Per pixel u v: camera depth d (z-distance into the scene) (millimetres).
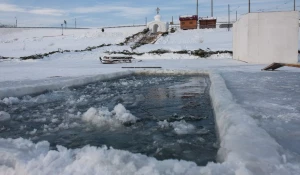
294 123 3914
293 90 6781
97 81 10945
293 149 2965
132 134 4555
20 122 5406
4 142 3324
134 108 6480
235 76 10047
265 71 11992
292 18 16375
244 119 3701
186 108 6371
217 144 3941
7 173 2648
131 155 2775
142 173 2371
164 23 40562
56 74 12344
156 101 7234
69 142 4266
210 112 5949
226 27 43344
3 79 10516
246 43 17875
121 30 51938
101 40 39594
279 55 16781
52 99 7477
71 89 9102
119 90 9031
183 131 4605
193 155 3574
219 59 22328
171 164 2566
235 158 2500
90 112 5586
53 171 2498
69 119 5535
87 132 4715
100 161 2592
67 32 58250
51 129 4918
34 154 2955
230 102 4891
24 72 13422
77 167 2529
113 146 4023
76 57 25828
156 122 5270
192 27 42844
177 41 32875
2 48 39906
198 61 20203
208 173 2273
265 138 2984
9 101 6934
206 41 31500
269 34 16828
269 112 4531
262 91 6645
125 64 18422
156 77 12578
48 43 41312
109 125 5059
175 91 8727
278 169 2309
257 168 2309
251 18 17203
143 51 26391
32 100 7262
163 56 24281
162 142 4121
